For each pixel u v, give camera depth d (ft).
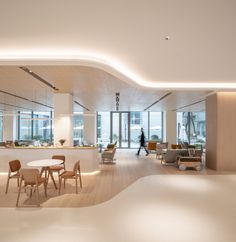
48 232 12.07
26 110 53.16
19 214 14.58
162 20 10.76
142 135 44.96
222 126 28.58
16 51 15.29
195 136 57.21
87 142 52.21
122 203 16.67
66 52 15.44
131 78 21.75
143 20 10.77
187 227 12.63
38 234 11.85
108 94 29.45
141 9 9.74
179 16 10.36
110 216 14.19
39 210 15.26
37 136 59.47
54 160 21.09
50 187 20.99
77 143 50.34
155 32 12.12
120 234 11.81
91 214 14.53
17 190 20.01
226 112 28.55
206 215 14.39
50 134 59.41
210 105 30.30
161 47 14.37
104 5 9.43
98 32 12.17
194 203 16.70
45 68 17.29
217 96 28.48
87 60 15.93
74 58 15.98
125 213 14.70
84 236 11.62
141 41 13.38
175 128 54.54
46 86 24.66
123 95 30.12
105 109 50.83
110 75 19.21
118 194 18.95
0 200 17.37
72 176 19.38
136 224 13.04
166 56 16.12
